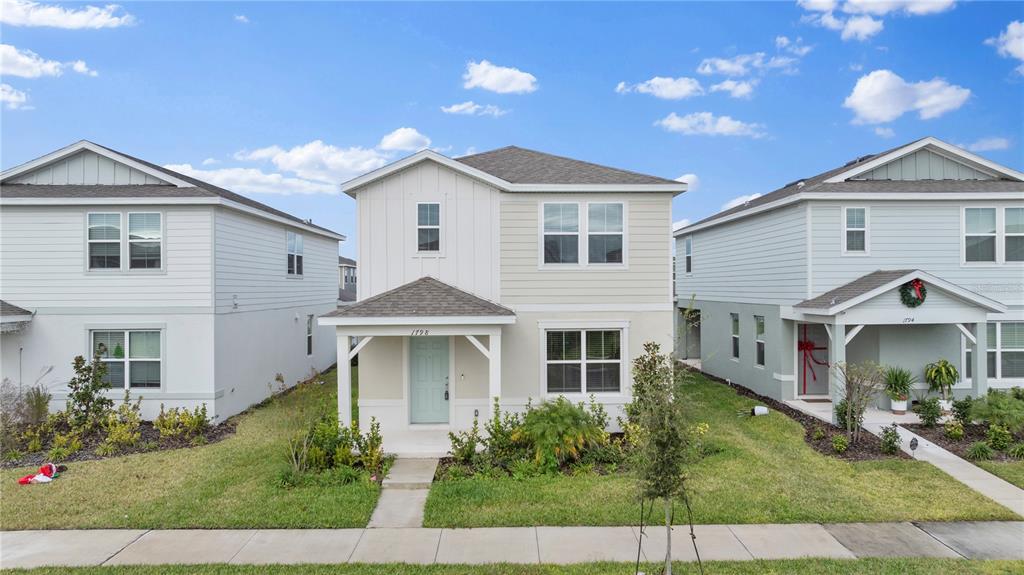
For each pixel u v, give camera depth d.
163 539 7.10
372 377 11.92
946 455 10.23
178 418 12.40
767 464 9.77
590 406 11.73
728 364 18.50
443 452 10.34
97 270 13.20
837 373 12.73
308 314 20.59
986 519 7.66
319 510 7.89
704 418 13.24
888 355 13.86
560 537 7.14
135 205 13.15
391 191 12.14
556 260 12.31
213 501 8.23
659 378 6.64
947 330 13.88
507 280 12.25
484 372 12.09
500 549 6.81
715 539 7.07
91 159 13.86
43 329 13.16
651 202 12.40
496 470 9.30
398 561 6.50
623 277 12.37
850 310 12.66
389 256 12.16
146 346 13.35
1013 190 13.67
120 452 10.80
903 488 8.70
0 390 12.33
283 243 18.05
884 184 14.27
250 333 15.46
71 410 11.98
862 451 10.48
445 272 12.21
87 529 7.39
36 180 13.88
